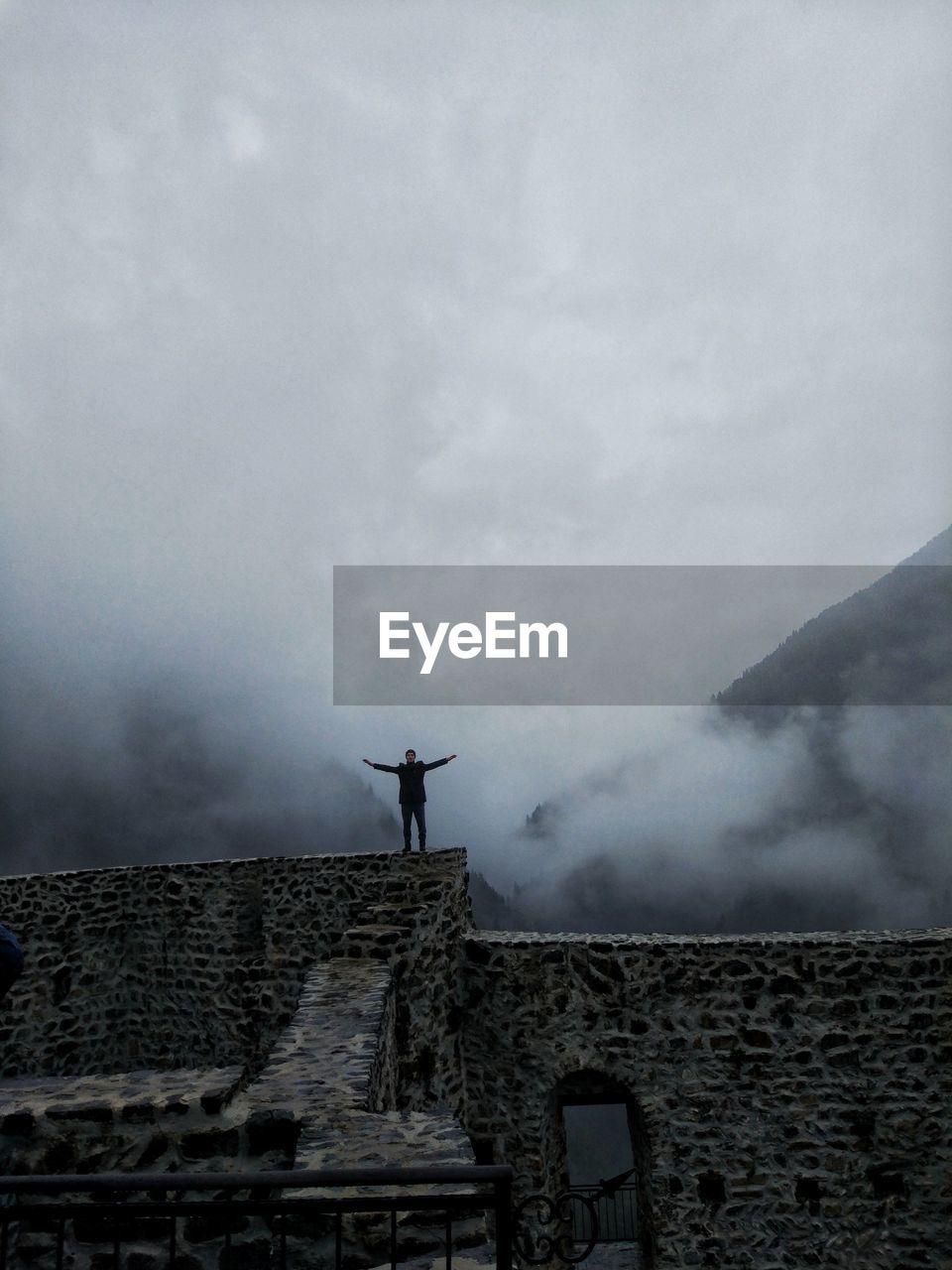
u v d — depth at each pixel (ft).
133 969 36.58
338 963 25.44
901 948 29.78
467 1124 30.81
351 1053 17.67
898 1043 29.25
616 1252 32.32
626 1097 32.09
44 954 34.19
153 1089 14.93
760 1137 29.14
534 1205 29.60
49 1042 33.78
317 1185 8.81
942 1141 28.53
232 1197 13.11
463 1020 31.65
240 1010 34.04
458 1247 12.50
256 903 35.27
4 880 33.71
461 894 34.01
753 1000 30.09
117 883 36.86
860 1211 28.35
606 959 31.14
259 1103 14.99
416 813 37.91
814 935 31.71
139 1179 8.91
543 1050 30.76
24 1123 14.16
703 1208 28.73
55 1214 8.95
